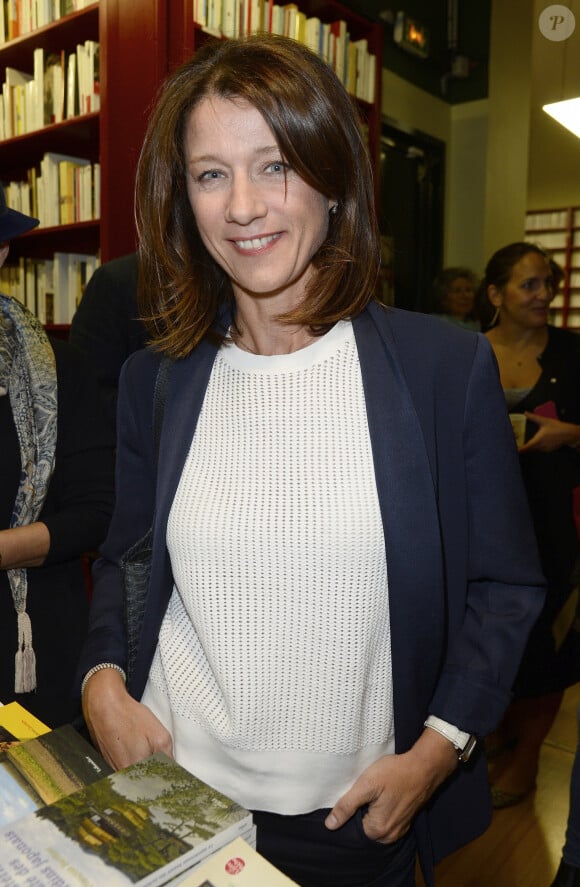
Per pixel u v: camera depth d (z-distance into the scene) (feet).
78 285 10.74
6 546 3.84
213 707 2.88
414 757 2.78
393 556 2.65
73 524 4.13
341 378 2.86
